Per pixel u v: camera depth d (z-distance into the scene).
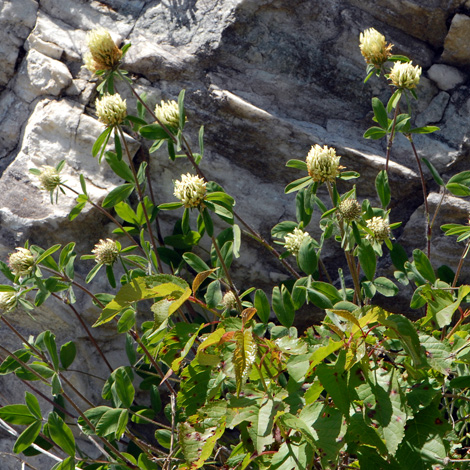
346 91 3.55
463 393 2.56
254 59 3.51
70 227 3.37
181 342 2.01
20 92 3.68
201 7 3.55
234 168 3.52
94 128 3.47
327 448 1.62
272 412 1.57
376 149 3.46
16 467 3.51
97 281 3.46
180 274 3.53
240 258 3.55
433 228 3.38
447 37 3.43
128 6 3.69
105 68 2.75
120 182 3.43
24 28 3.70
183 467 1.81
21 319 3.46
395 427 1.67
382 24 3.51
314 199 2.80
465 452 2.61
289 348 1.72
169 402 3.62
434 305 1.87
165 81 3.48
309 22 3.50
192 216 3.54
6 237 3.32
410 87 2.73
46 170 3.00
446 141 3.42
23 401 3.51
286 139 3.43
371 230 2.54
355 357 1.59
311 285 2.36
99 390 3.46
